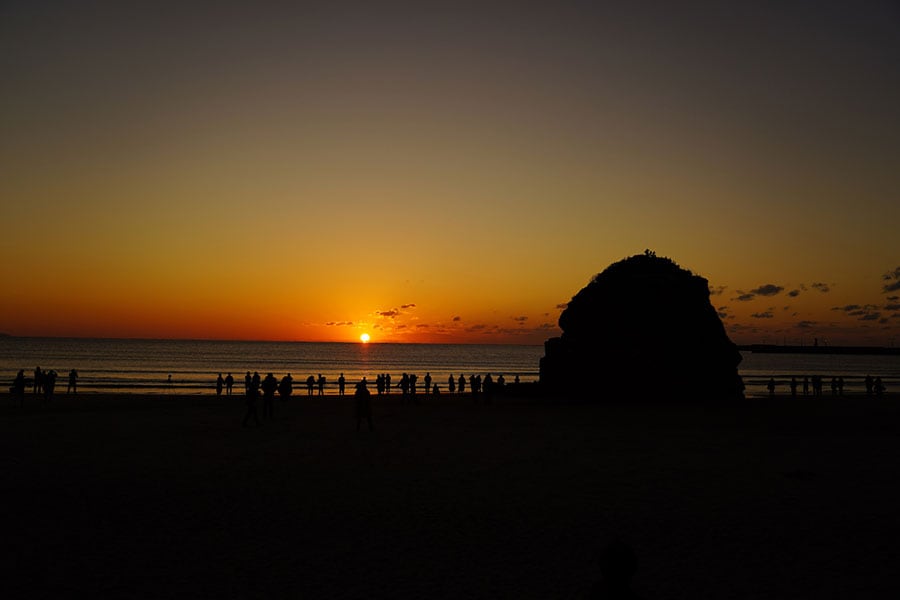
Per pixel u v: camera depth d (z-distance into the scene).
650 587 9.03
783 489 15.39
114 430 25.81
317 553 10.35
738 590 8.92
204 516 12.59
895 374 147.00
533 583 9.06
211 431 25.89
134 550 10.40
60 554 10.12
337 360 173.38
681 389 41.56
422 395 50.19
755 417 32.50
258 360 158.00
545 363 46.94
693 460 19.50
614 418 31.89
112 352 185.50
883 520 12.61
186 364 128.38
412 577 9.26
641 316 43.47
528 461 19.17
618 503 13.91
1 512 12.61
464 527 11.98
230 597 8.41
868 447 22.39
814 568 9.84
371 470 17.55
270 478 16.33
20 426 26.72
